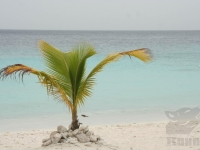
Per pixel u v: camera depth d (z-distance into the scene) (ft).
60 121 39.83
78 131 25.49
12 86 61.00
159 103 51.01
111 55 25.09
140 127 35.58
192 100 53.62
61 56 24.93
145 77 76.48
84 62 25.11
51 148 24.14
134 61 99.19
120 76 76.69
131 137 30.96
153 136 31.19
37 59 101.09
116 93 57.88
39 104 48.75
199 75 81.56
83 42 25.26
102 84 66.39
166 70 88.94
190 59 116.06
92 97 54.24
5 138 31.53
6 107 46.70
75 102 25.45
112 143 28.50
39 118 41.27
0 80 65.10
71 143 24.93
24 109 45.78
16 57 105.60
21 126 37.45
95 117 42.01
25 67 22.65
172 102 51.85
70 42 229.04
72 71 25.00
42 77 22.93
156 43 219.20
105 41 242.58
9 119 40.68
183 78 76.64
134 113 44.42
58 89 24.32
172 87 65.05
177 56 126.62
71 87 25.23
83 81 25.46
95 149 24.22
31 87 60.59
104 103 50.29
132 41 245.65
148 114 43.91
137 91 60.23
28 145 28.81
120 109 46.70
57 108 46.55
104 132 33.30
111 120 40.40
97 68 25.17
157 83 69.26
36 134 33.17
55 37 310.24
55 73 25.12
